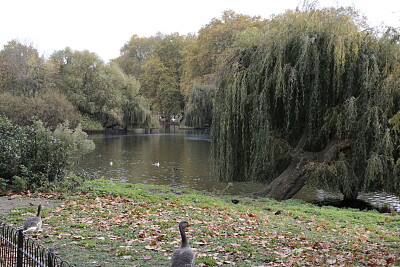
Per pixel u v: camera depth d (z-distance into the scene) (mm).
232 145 19953
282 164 20672
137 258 7293
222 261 7293
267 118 18547
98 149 44062
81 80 65188
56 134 19891
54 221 10109
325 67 18094
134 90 76000
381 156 16812
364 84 17141
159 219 10938
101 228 9531
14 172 16031
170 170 30016
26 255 5656
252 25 65125
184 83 83000
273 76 18438
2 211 11492
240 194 21016
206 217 11852
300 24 18906
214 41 67688
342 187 18984
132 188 18172
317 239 9742
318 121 18625
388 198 21797
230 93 19562
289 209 15227
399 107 17500
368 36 18312
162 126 106000
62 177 16641
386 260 7734
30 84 56750
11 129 17266
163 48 99875
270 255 7895
